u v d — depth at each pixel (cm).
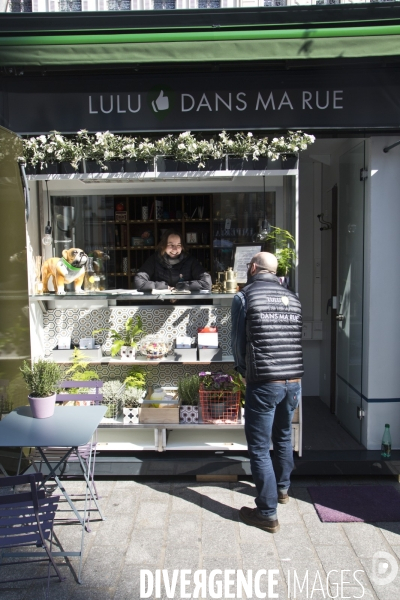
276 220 493
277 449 385
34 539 277
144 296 447
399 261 448
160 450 436
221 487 422
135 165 420
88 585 302
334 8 397
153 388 486
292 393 361
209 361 448
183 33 400
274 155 410
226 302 475
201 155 413
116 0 484
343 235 525
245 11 398
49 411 354
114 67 418
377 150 443
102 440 450
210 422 433
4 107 432
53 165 425
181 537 350
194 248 523
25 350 444
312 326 622
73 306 478
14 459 430
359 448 467
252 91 427
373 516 372
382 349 452
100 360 456
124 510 385
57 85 430
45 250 488
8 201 423
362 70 423
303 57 399
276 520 357
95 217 509
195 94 428
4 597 294
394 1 395
